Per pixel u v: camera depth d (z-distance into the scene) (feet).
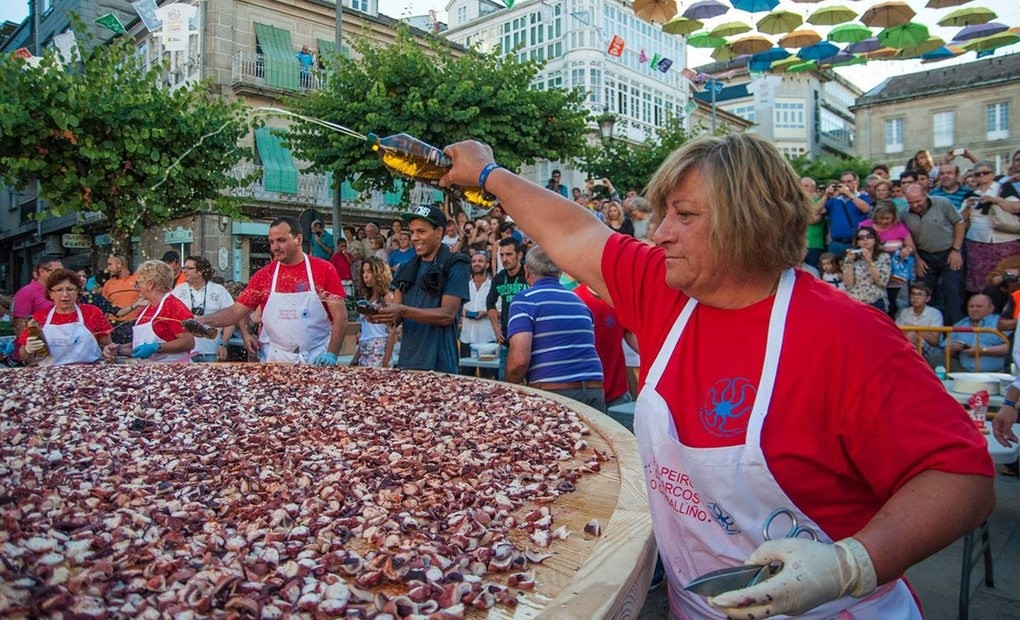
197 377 10.68
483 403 8.70
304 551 4.04
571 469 5.98
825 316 3.69
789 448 3.68
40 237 83.87
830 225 23.56
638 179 66.18
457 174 6.04
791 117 129.08
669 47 92.53
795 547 3.04
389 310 11.54
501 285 18.67
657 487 4.27
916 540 3.12
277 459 6.11
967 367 17.61
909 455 3.33
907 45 39.63
